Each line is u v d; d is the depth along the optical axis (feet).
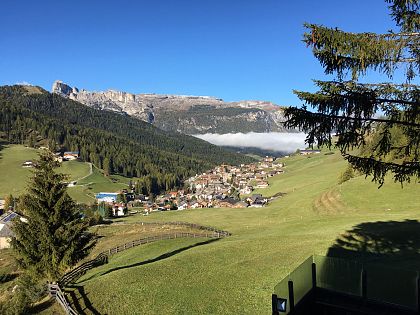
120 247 185.98
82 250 115.44
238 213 310.04
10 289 154.71
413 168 42.55
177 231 233.96
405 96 40.11
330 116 41.22
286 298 55.88
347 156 44.62
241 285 102.22
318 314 57.77
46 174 112.27
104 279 116.06
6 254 232.73
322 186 393.50
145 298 98.89
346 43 38.83
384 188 236.22
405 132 43.21
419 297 51.96
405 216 167.73
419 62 39.73
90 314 91.45
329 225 171.63
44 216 109.81
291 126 42.60
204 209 358.23
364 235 135.23
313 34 39.14
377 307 54.49
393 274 54.19
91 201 578.25
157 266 124.88
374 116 41.27
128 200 645.10
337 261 58.70
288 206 301.84
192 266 123.03
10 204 423.23
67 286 115.55
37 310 93.30
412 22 40.78
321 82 40.50
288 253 125.70
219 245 152.25
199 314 87.92
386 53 38.58
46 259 106.93
